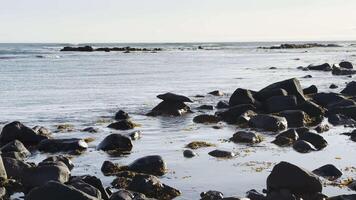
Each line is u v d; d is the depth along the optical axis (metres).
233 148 22.05
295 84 34.53
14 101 39.22
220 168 18.47
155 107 33.41
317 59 109.38
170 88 49.84
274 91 33.69
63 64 88.56
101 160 20.05
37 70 72.56
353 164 19.06
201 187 16.06
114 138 22.19
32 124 29.03
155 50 186.38
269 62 99.19
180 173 17.78
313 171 17.34
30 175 15.99
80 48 169.62
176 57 124.56
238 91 33.88
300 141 22.03
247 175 17.48
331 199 13.59
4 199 14.89
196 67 83.88
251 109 31.25
